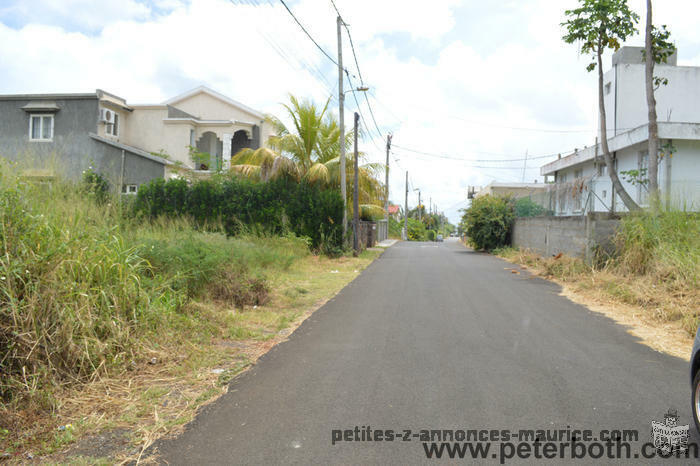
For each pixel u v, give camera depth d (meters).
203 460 3.29
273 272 12.72
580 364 5.53
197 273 8.19
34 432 3.67
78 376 4.54
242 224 19.42
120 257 5.74
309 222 20.30
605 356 5.88
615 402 4.35
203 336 6.34
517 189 52.38
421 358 5.74
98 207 6.66
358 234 22.22
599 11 13.70
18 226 4.85
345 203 20.75
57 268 4.82
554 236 18.00
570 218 15.91
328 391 4.62
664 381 4.94
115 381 4.70
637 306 9.06
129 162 23.27
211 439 3.61
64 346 4.55
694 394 3.76
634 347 6.32
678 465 3.26
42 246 4.95
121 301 5.46
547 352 6.04
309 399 4.41
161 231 10.59
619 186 14.88
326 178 21.20
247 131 30.14
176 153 28.03
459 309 9.00
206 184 20.91
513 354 5.93
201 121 29.19
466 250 30.39
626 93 27.70
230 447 3.48
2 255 4.54
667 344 6.51
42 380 4.22
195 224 19.41
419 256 23.88
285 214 20.19
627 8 13.80
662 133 20.34
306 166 22.66
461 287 12.02
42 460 3.30
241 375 5.11
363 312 8.70
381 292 11.15
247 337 6.71
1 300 4.36
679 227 10.98
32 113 24.62
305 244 18.91
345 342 6.53
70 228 5.51
